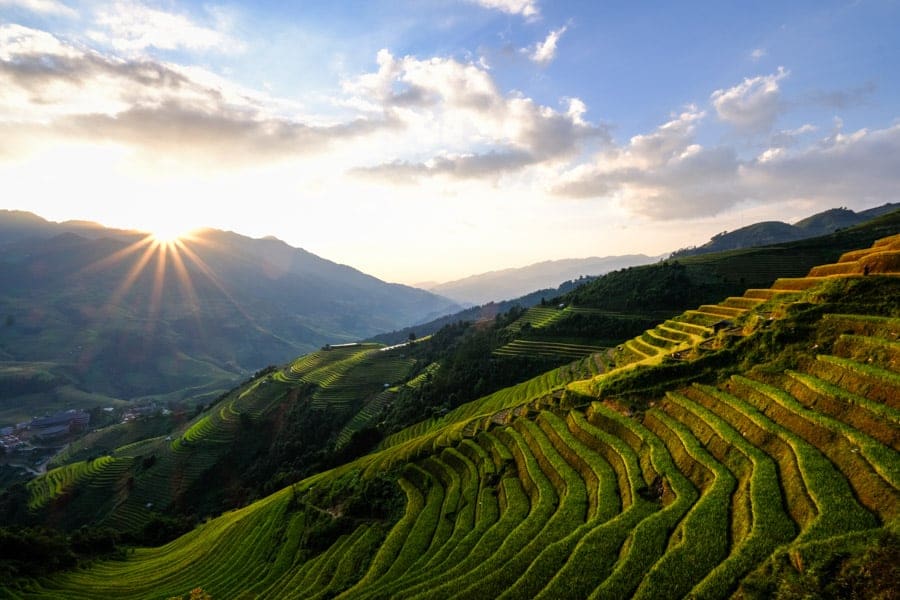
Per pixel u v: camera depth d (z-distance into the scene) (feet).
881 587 62.54
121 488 491.72
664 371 178.81
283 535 223.51
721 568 80.79
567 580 95.45
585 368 320.29
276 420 574.15
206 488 477.77
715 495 104.68
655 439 146.51
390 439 376.48
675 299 536.42
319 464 389.80
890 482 83.87
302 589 165.58
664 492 120.16
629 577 90.22
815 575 69.10
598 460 152.97
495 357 486.38
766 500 95.14
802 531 81.10
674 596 81.35
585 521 123.44
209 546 263.90
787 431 115.24
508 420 228.22
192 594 129.70
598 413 177.58
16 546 268.41
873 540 71.00
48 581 257.55
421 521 172.24
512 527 136.77
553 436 183.52
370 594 126.21
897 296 141.69
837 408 112.47
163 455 533.96
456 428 252.21
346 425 511.81
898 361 114.42
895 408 101.96
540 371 439.63
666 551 94.32
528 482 163.84
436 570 129.29
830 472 94.63
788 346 149.89
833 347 137.08
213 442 540.93
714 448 126.72
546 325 554.05
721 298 523.29
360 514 210.38
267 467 476.13
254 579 199.11
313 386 633.61
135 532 370.12
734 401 140.46
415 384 551.59
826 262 565.94
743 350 164.25
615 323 501.97
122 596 227.20
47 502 474.90
